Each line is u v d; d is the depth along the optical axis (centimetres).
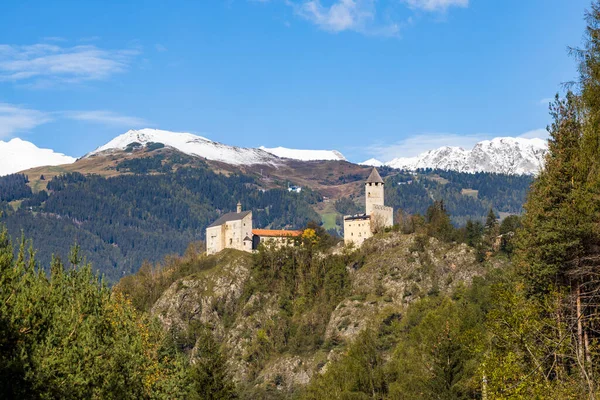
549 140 7044
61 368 4831
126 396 5575
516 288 7119
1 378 4459
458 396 7619
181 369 7638
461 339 7225
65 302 5962
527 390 5084
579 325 5378
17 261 5622
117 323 6512
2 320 4694
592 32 4756
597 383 4853
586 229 6197
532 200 7588
